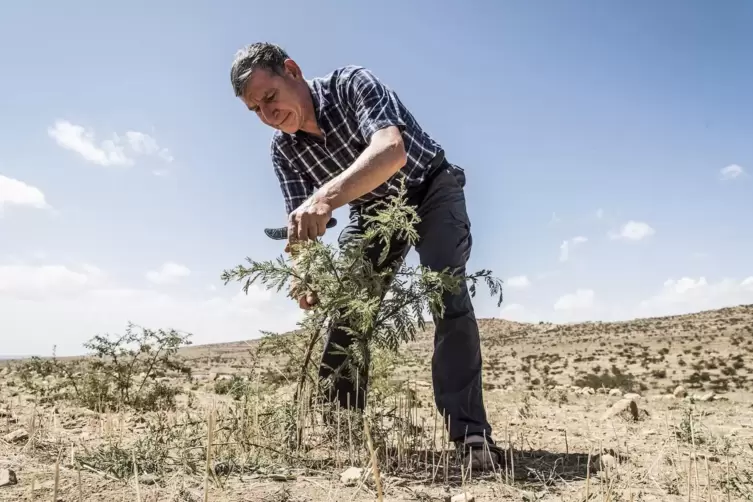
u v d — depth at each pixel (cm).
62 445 305
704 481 264
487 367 2947
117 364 492
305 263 270
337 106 317
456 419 284
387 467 260
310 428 304
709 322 5897
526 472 273
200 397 574
